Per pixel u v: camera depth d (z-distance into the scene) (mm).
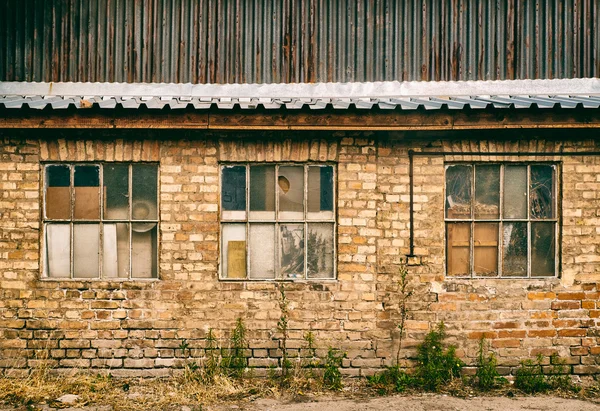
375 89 7738
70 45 7859
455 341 6164
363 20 7828
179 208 6203
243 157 6188
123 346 6141
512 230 6297
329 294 6172
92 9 7879
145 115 5938
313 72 7816
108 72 7836
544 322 6188
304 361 6141
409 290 6172
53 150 6133
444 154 6180
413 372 6137
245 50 7832
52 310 6129
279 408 5379
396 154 6211
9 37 7844
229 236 6273
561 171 6227
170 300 6164
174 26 7863
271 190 6277
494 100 6523
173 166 6191
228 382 5836
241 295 6172
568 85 7789
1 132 6133
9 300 6121
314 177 6277
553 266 6297
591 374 6195
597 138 6195
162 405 5426
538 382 5906
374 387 5957
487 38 7840
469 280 6188
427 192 6188
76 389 5754
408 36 7820
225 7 7875
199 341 6160
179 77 7824
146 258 6262
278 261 6277
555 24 7855
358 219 6199
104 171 6250
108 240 6254
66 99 6715
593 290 6211
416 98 7129
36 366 6098
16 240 6145
